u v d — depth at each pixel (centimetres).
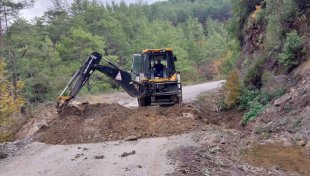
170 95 1773
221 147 1089
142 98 1803
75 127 1374
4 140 1702
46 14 5559
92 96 3044
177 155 1005
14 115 2034
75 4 5769
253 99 1617
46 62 4172
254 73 1759
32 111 2122
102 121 1388
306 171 855
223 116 1714
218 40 8169
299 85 1329
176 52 6306
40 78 3759
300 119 1145
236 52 2806
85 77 1617
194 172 848
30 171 983
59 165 1017
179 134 1288
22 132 1777
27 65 3841
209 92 2820
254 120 1363
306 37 1505
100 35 5294
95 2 6116
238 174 845
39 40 4466
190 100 2380
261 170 879
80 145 1246
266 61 1747
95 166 977
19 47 4059
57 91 3700
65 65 4322
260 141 1131
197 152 1027
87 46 4359
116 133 1313
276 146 1059
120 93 3309
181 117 1404
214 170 870
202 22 13600
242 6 2580
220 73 6019
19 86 2123
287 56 1489
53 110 2022
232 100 1722
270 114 1309
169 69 1803
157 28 7438
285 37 1648
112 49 5353
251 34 2364
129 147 1159
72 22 5334
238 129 1408
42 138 1349
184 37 8031
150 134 1299
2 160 1130
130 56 5497
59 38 5341
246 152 1039
